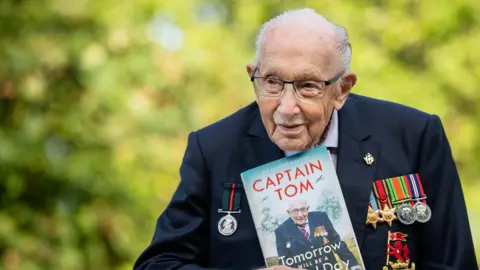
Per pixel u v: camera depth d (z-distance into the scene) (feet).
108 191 25.41
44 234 25.46
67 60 24.93
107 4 25.50
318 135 10.06
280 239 10.00
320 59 9.75
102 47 25.14
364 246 10.26
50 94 25.32
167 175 25.38
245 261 10.40
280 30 9.84
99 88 24.90
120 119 25.07
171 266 10.53
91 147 25.46
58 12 25.11
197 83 25.62
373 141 10.59
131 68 25.12
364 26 28.68
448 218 10.45
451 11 28.66
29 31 25.31
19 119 25.35
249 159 10.68
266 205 10.10
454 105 28.99
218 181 10.66
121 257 25.63
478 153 29.01
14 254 24.94
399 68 28.43
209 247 10.69
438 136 10.64
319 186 10.05
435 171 10.52
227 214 10.53
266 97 9.89
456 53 28.37
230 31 27.96
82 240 25.53
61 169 25.17
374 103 10.93
